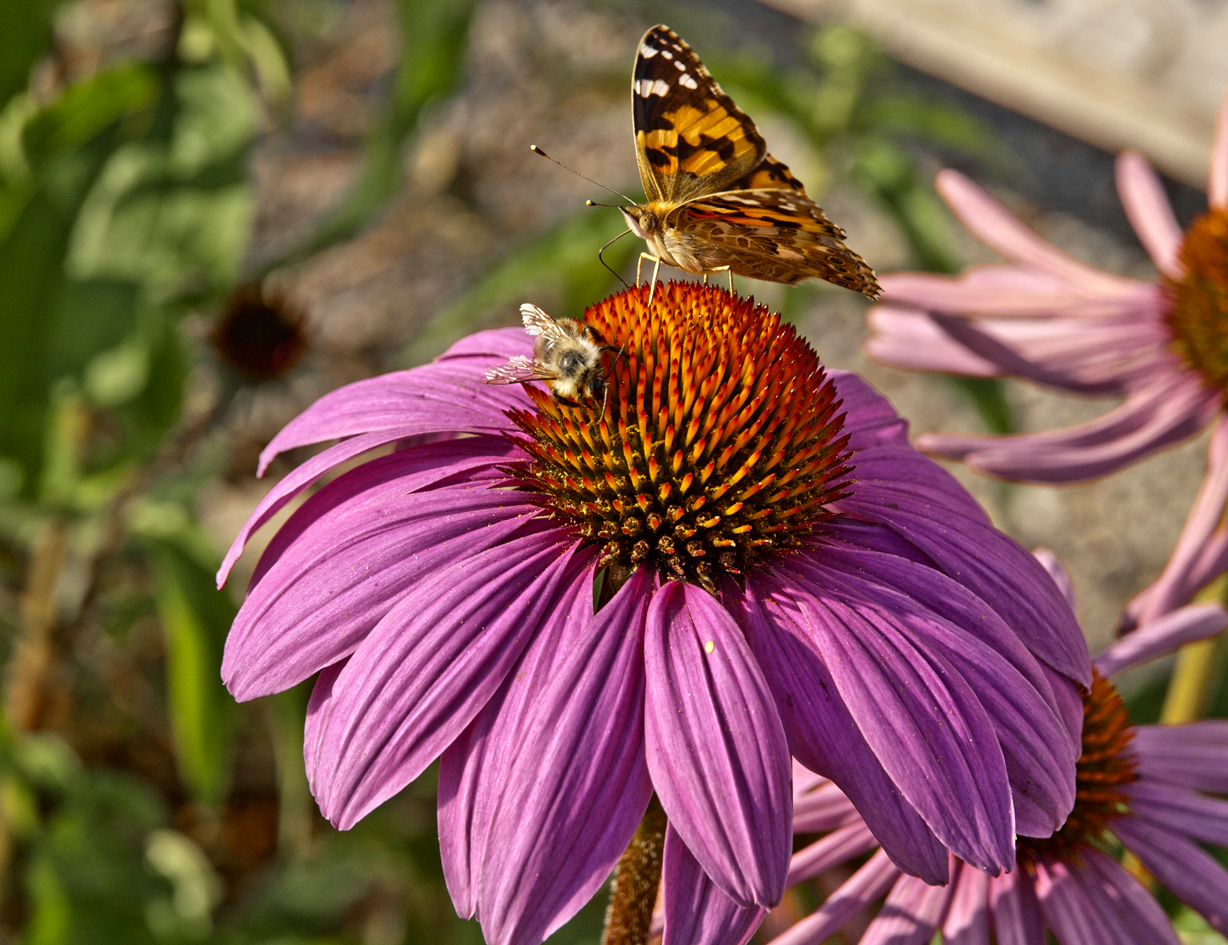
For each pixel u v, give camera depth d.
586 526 0.42
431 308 0.93
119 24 0.97
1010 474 0.51
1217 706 0.54
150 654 0.74
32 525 0.62
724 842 0.39
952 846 0.40
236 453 0.58
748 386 0.42
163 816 0.65
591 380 0.42
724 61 0.70
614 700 0.40
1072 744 0.41
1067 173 1.14
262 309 0.59
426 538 0.41
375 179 0.59
